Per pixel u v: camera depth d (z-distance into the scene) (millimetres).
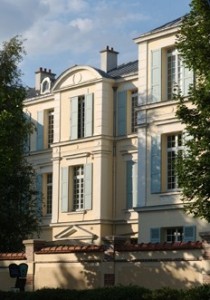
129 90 37500
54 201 39062
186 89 30281
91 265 22250
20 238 29297
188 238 29000
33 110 43500
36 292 20812
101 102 37562
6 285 24828
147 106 31578
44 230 40562
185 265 19594
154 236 30406
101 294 18812
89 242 36562
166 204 30047
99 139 37312
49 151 41688
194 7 18250
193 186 17688
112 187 37344
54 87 40094
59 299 20047
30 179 30344
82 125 38562
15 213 29094
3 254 25203
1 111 25453
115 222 36812
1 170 24094
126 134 37125
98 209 36688
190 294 17250
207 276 18891
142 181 31453
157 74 31531
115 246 21641
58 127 39656
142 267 20750
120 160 37375
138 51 32625
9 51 28562
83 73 38750
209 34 17984
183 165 17906
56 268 23297
